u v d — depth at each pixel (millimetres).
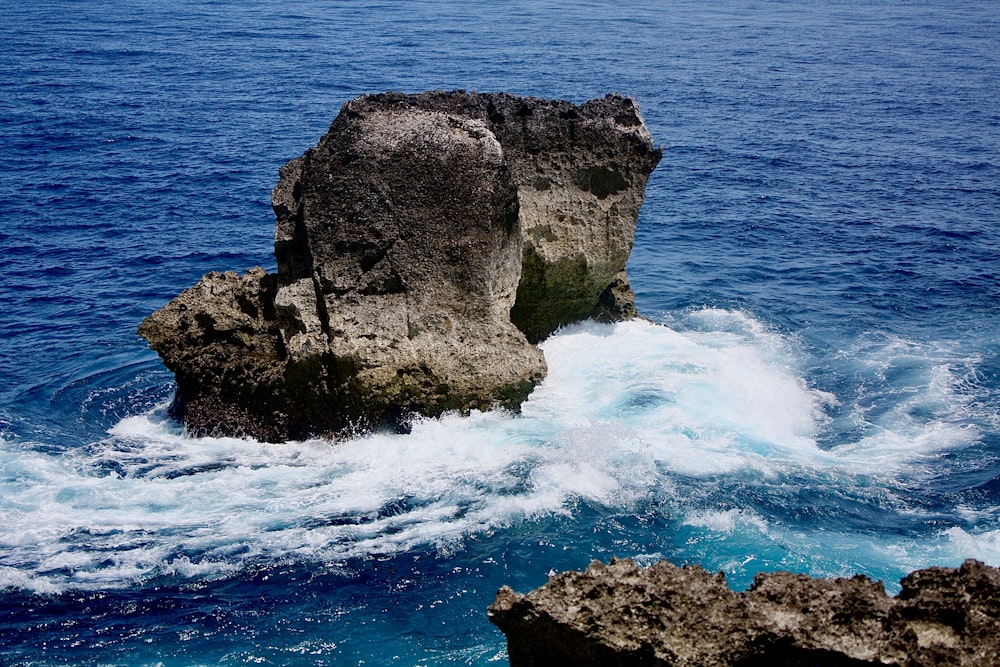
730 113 59719
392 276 20359
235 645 14148
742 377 22500
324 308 20141
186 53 77438
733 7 131625
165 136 49375
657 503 17219
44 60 72250
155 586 15391
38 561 15938
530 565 15797
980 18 123500
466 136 20875
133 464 19156
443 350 20094
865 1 145250
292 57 76188
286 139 49281
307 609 14867
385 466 18641
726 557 15883
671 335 24688
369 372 19594
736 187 42656
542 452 18734
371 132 20781
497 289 20875
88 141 48031
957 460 19219
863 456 19359
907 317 27891
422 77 68188
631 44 90812
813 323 27406
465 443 19172
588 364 22719
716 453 18875
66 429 20844
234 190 40344
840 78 74438
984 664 10031
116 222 36094
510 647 11312
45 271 31094
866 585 10992
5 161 44094
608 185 23984
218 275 22453
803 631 10453
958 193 41969
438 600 15055
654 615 10758
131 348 25328
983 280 31078
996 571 10812
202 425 20484
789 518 16953
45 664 13789
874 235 35906
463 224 20453
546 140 23406
